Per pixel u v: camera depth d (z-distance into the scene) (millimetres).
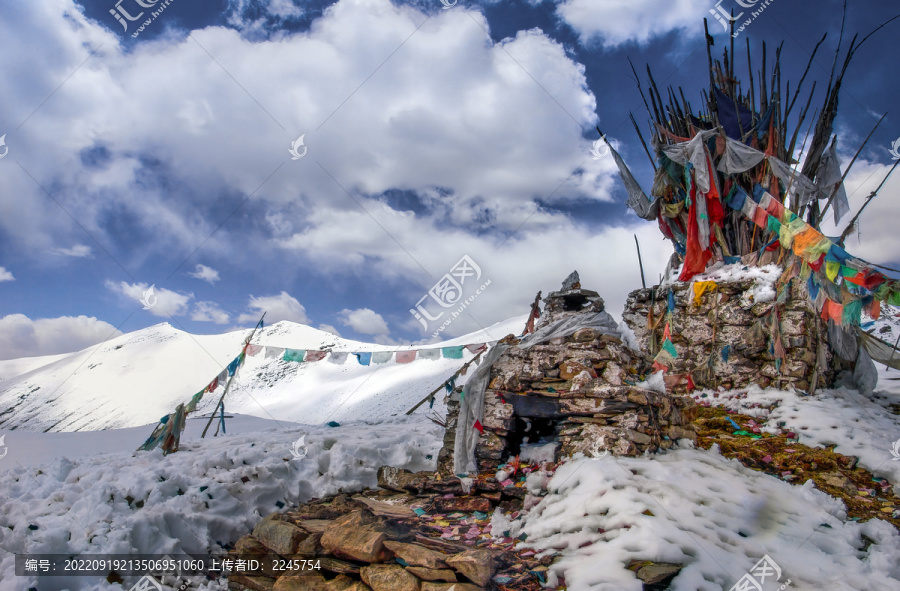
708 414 13242
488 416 9641
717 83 16406
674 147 15266
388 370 67188
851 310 9938
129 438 17516
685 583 5664
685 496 7375
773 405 13078
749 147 14531
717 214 15672
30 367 143250
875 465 9727
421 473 10125
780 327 14055
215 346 129375
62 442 16375
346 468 10312
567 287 10867
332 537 7062
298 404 79375
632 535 6473
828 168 14422
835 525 7367
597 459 8492
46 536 7055
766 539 6809
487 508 8492
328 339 128500
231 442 12359
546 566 6477
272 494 9211
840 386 14000
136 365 120688
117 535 7086
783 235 11203
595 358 9398
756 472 8773
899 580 6160
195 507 8133
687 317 15812
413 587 6055
